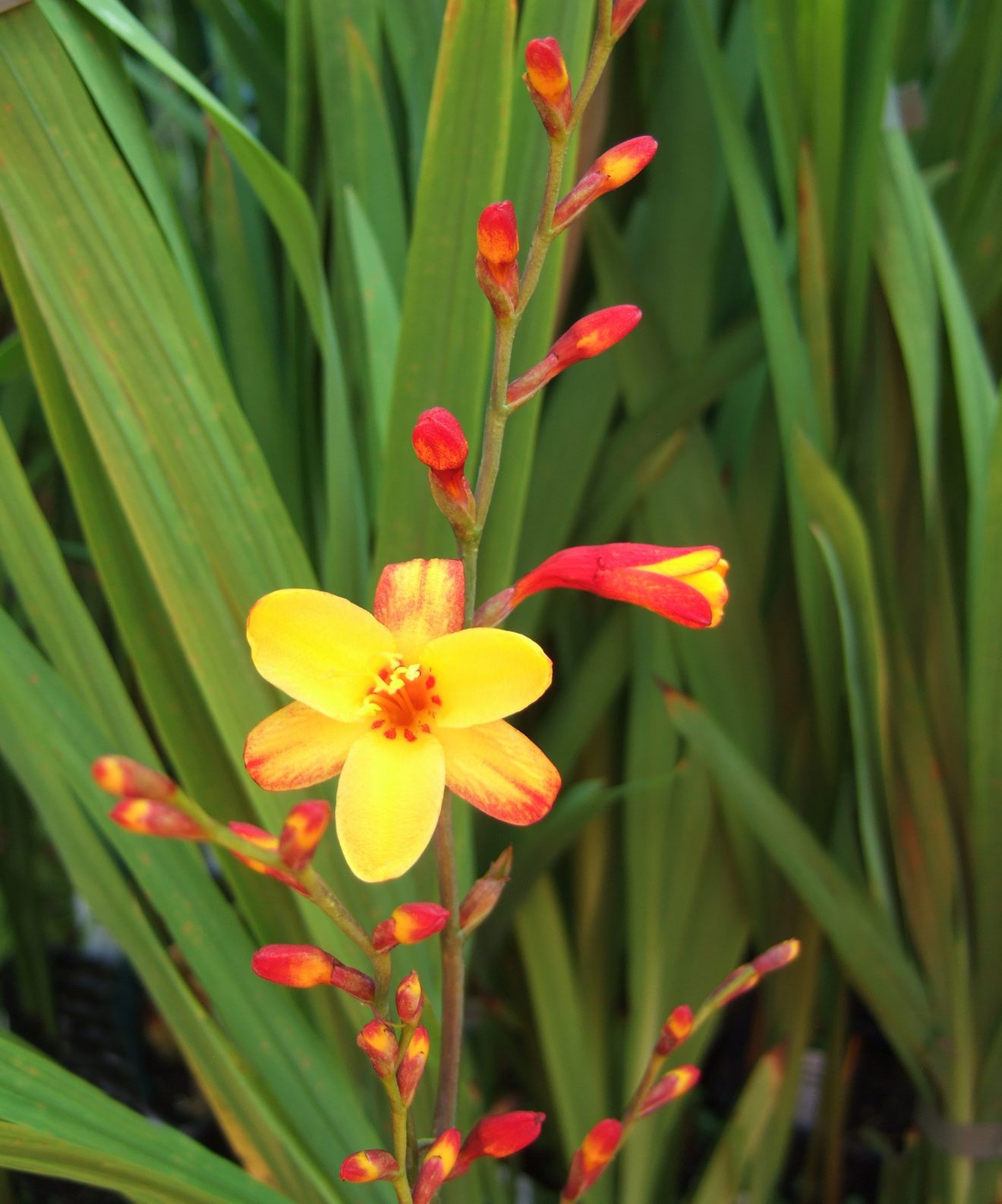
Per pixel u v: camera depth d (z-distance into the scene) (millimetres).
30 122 426
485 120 432
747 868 514
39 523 452
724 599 384
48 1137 386
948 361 500
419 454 364
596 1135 393
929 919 499
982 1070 500
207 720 470
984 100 504
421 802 354
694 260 524
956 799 503
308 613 361
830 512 470
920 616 508
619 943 571
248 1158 465
